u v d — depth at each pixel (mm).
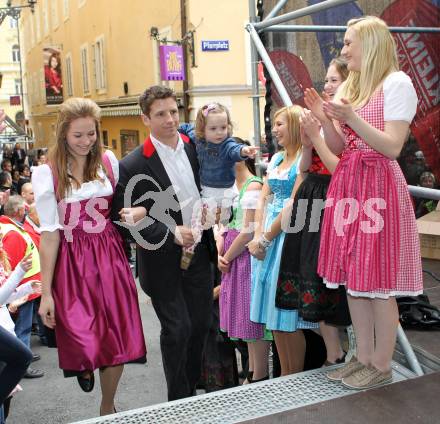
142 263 2930
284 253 2938
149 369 4625
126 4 15297
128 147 16156
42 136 30156
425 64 4703
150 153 2846
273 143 4578
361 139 2311
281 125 3164
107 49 17500
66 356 2541
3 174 8383
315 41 4531
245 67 11555
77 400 4141
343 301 2824
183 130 3078
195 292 3027
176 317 2914
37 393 4285
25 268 2865
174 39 12242
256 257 3191
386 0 4578
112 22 16734
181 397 2977
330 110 2162
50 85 23609
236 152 2803
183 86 11797
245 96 11641
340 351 3135
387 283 2266
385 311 2391
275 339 3389
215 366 3592
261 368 3586
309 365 3518
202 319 3061
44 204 2568
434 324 3365
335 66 3072
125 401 4070
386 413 2217
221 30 11352
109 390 2732
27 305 4488
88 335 2543
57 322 2570
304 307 2756
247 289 3418
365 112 2295
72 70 22328
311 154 2809
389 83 2238
